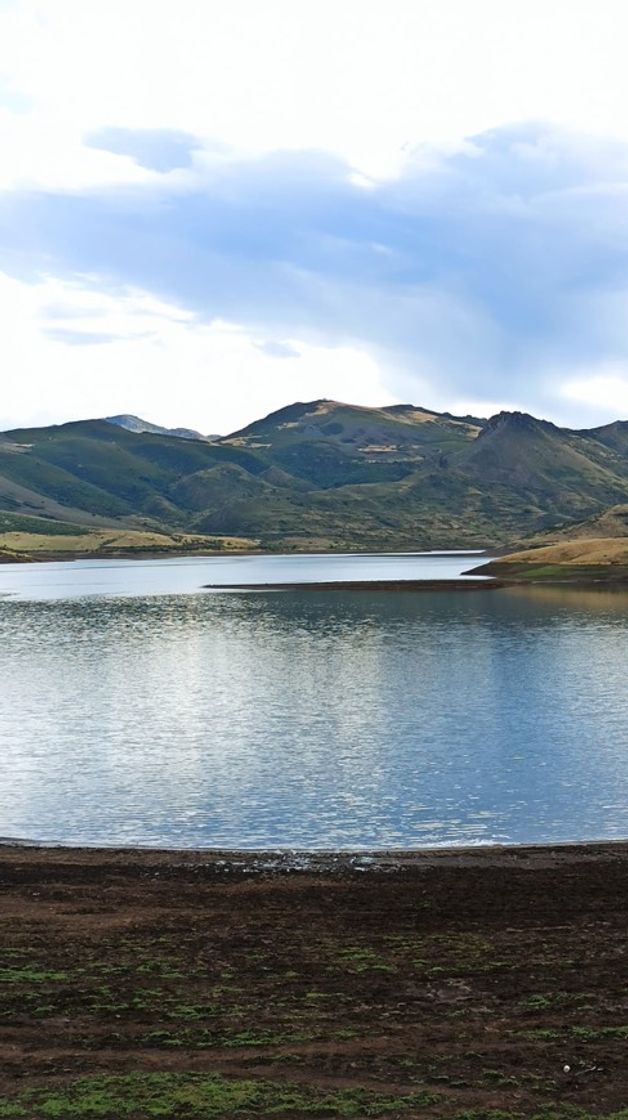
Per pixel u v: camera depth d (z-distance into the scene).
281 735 60.59
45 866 35.31
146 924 28.38
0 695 77.06
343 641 110.75
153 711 69.69
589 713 65.44
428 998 22.31
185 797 46.19
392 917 28.97
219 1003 22.03
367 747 56.62
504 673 83.31
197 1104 16.95
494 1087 17.72
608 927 27.64
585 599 160.12
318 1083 17.88
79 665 94.62
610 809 43.38
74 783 48.97
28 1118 16.53
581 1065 18.59
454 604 156.25
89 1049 19.50
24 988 22.95
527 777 49.00
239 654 101.25
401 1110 16.83
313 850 37.78
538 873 33.78
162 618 144.75
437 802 44.81
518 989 22.78
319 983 23.38
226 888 32.41
